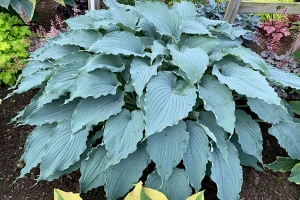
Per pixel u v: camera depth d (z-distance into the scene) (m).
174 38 2.66
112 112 2.28
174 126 2.26
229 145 2.38
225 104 2.30
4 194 2.46
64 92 2.42
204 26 2.88
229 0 3.74
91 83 2.33
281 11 3.90
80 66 2.57
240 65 2.68
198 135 2.31
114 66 2.49
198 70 2.29
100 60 2.45
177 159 2.17
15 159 2.72
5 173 2.61
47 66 2.79
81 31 2.83
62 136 2.36
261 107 2.55
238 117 2.57
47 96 2.50
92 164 2.28
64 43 2.71
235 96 2.86
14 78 3.43
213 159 2.26
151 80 2.28
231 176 2.26
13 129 2.99
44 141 2.47
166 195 2.18
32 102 2.73
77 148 2.29
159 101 2.18
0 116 3.12
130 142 2.14
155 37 2.85
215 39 2.69
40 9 4.79
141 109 2.28
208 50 2.66
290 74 2.87
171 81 2.39
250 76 2.38
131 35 2.59
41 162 2.29
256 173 2.71
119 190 2.20
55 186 2.53
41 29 3.61
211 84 2.43
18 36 3.51
